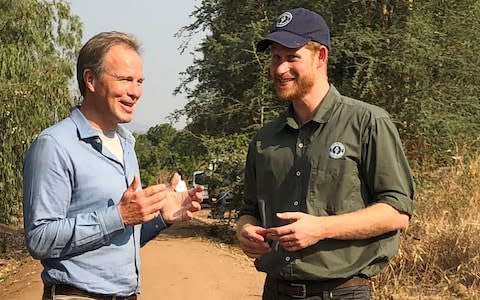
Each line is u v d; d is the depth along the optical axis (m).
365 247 3.33
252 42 14.68
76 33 17.45
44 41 16.80
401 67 13.48
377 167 3.30
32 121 14.44
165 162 27.02
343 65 14.79
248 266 11.88
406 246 9.02
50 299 3.32
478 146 13.66
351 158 3.34
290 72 3.40
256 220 3.77
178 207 3.59
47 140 3.28
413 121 13.57
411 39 13.41
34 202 3.23
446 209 10.16
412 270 9.03
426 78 14.03
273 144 3.59
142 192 3.23
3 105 14.26
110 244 3.35
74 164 3.30
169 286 9.84
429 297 8.37
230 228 16.72
